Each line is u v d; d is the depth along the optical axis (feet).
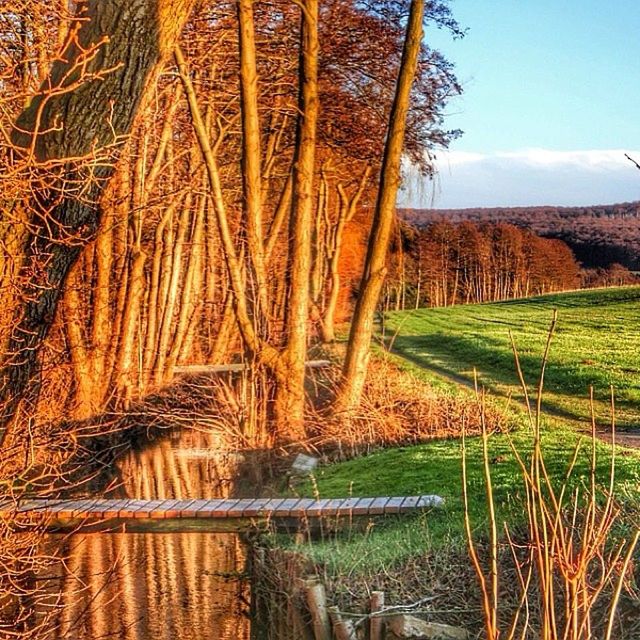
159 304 77.30
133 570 32.50
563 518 18.26
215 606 28.78
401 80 59.57
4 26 25.43
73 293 52.70
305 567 30.58
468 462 43.11
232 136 83.87
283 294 60.54
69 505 39.58
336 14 71.72
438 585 26.91
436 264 257.55
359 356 58.75
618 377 80.38
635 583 24.13
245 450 53.72
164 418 59.82
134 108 17.69
